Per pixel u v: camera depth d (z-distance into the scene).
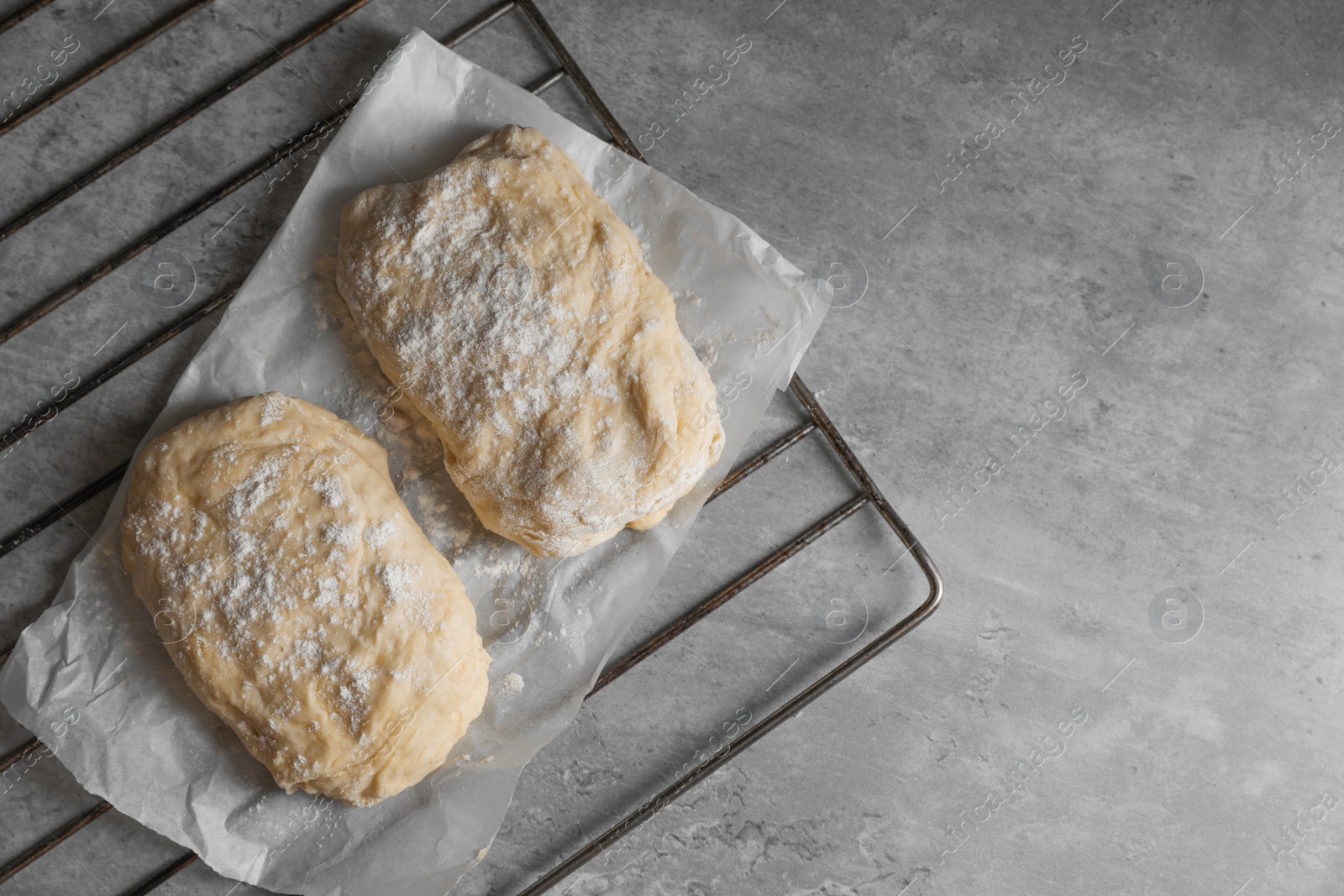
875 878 0.80
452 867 0.76
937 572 0.78
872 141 0.80
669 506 0.77
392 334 0.74
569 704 0.77
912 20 0.80
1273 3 0.82
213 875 0.78
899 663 0.80
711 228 0.77
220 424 0.74
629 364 0.74
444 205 0.74
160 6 0.77
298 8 0.78
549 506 0.74
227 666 0.73
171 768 0.75
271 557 0.73
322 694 0.73
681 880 0.80
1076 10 0.81
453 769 0.76
